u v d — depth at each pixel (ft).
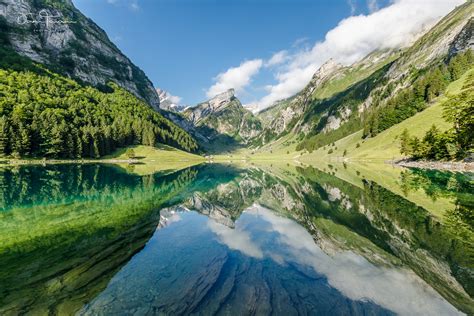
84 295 35.04
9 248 53.11
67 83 614.75
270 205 113.09
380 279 39.40
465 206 86.38
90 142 403.95
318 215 87.51
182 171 296.30
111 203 101.60
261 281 39.22
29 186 139.23
